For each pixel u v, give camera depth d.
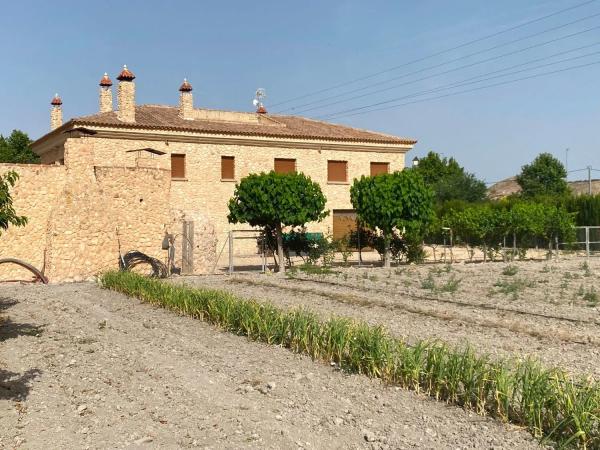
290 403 6.95
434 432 6.02
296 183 23.02
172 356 9.27
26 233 20.19
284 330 9.97
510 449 5.55
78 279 20.27
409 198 24.08
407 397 7.12
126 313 13.38
